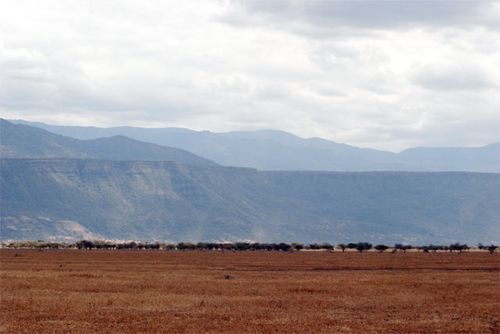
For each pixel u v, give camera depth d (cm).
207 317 5575
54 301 6419
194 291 7588
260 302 6625
